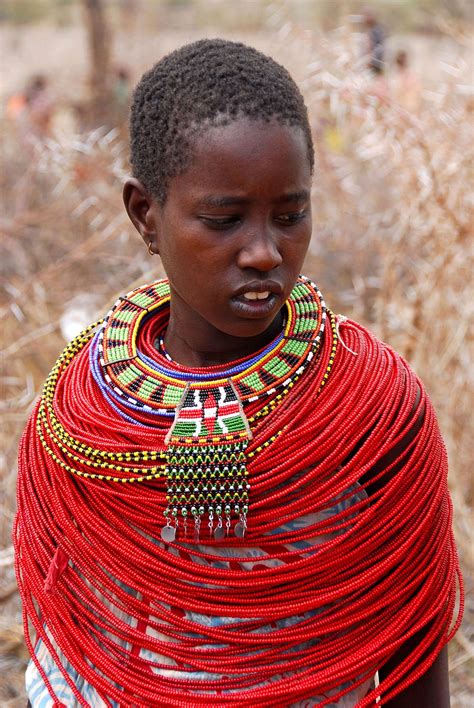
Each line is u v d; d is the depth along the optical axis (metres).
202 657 1.78
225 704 1.76
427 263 4.56
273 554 1.80
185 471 1.75
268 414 1.81
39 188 6.01
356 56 4.66
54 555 1.92
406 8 15.11
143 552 1.82
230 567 1.81
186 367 1.91
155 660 1.83
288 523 1.82
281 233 1.70
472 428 4.45
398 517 1.82
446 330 4.48
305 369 1.86
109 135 5.45
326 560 1.79
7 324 5.05
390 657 1.91
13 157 6.42
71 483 1.90
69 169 5.34
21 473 2.05
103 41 10.55
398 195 4.94
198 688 1.78
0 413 4.61
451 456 4.39
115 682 1.86
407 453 1.86
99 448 1.84
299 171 1.67
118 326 2.05
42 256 5.61
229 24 17.33
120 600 1.86
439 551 1.89
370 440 1.81
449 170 4.36
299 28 4.84
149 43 12.79
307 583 1.79
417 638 1.90
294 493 1.80
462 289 4.45
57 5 23.62
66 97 10.23
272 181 1.64
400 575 1.84
